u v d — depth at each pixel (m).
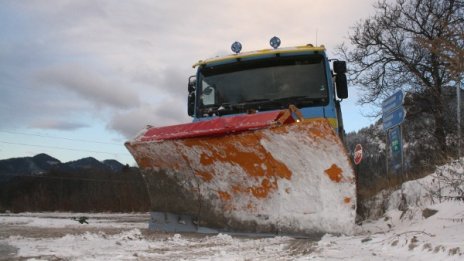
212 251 5.67
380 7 18.69
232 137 7.16
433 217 7.38
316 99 8.32
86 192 46.62
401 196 9.33
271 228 7.06
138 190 39.25
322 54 8.60
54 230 9.34
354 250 5.64
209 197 7.58
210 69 9.03
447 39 4.52
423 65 15.41
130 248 5.93
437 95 11.52
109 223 12.83
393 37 18.11
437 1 15.68
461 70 4.46
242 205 7.35
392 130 10.95
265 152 7.05
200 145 7.41
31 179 53.19
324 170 6.80
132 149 7.98
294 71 8.59
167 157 7.74
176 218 7.84
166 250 5.76
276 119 6.95
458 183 7.43
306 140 6.75
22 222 12.83
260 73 8.70
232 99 8.68
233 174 7.34
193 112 9.30
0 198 51.66
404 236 6.18
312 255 5.31
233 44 9.17
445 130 11.12
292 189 7.01
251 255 5.34
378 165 13.88
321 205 6.82
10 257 5.08
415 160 12.51
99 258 5.04
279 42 8.97
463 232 5.94
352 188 6.72
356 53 18.97
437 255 4.83
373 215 9.95
